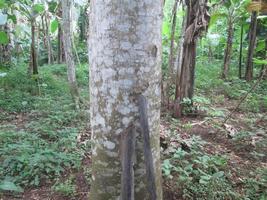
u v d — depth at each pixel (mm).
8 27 10336
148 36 2367
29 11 8234
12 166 4113
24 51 13578
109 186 2592
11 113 6742
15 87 8180
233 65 12367
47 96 7672
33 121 5961
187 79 6281
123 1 2273
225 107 7262
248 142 5180
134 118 2451
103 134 2521
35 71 8461
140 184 2566
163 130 5137
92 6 2424
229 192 3658
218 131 5512
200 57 12930
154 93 2520
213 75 10422
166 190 3668
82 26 14789
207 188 3645
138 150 2492
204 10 5930
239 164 4500
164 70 8359
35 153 4445
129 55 2355
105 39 2359
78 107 6645
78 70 10344
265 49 10023
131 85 2402
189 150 4594
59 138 5086
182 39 6262
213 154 4637
